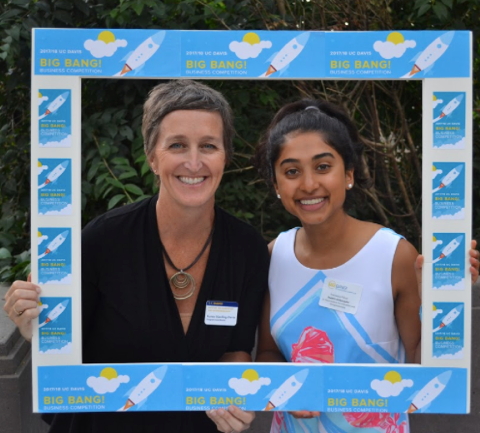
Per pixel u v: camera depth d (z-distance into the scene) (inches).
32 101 67.3
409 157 132.7
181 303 73.9
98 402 69.6
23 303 67.0
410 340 76.1
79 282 68.8
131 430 73.9
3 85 131.3
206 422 77.3
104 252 72.2
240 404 70.1
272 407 70.1
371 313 72.9
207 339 73.5
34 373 69.1
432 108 67.9
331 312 73.9
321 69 67.7
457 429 110.3
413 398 69.7
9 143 133.4
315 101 77.9
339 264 74.5
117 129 116.7
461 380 69.4
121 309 71.6
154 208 74.5
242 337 75.9
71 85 67.5
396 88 130.3
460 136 67.9
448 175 68.2
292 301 75.7
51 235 68.4
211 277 73.9
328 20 129.6
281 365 69.9
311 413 72.0
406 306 74.7
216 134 69.0
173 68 67.6
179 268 73.8
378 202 127.0
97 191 113.6
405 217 133.2
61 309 68.8
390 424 74.3
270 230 135.3
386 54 67.4
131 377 69.6
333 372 69.8
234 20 119.6
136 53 67.4
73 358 69.2
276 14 124.9
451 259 68.7
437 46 67.2
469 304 68.9
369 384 69.7
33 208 68.1
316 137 70.9
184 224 72.6
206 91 70.1
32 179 67.9
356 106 126.2
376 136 128.2
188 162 67.7
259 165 80.8
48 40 66.9
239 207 134.1
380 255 73.4
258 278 76.7
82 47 67.1
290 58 67.5
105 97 124.9
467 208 68.3
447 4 108.7
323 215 71.7
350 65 67.6
